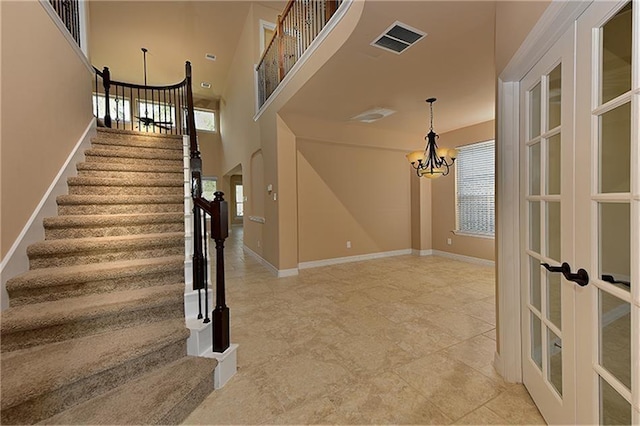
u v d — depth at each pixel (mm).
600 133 1051
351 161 5477
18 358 1482
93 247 2195
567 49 1208
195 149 2904
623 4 914
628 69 935
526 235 1656
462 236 5422
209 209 1903
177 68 7766
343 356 2125
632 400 902
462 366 1981
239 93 6898
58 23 2656
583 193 1130
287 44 4133
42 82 2361
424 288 3777
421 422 1488
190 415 1540
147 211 2938
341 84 3268
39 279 1812
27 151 2107
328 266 5117
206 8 5684
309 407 1603
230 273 4719
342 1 2547
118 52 6996
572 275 1155
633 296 892
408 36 2334
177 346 1777
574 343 1210
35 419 1277
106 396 1447
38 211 2234
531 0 1356
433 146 4230
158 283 2172
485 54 2605
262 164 5453
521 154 1676
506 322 1795
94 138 3553
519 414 1535
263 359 2092
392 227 5977
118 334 1735
